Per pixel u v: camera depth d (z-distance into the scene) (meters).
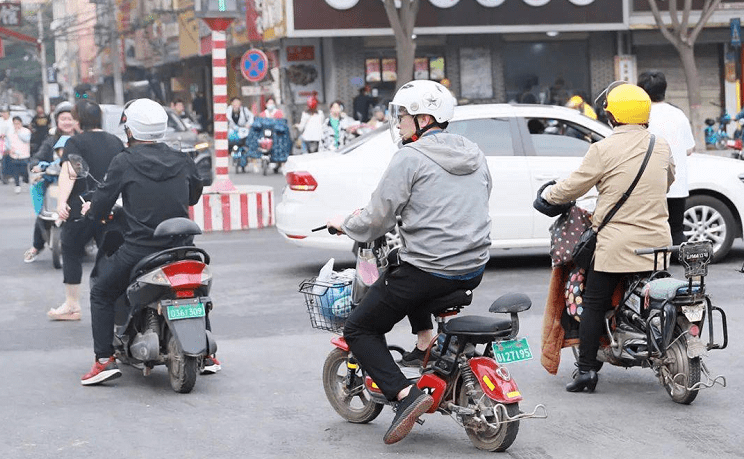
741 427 7.77
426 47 40.59
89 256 17.62
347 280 7.71
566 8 39.84
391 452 7.32
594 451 7.26
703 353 8.16
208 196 20.47
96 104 11.11
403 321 11.84
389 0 35.72
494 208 14.20
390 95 40.41
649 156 8.44
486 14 39.50
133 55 68.31
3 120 33.97
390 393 7.19
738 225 14.91
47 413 8.51
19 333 11.69
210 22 21.44
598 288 8.59
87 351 10.80
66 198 11.21
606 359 8.80
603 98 8.68
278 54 41.41
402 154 7.05
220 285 14.37
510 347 7.02
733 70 42.06
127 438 7.79
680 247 8.02
